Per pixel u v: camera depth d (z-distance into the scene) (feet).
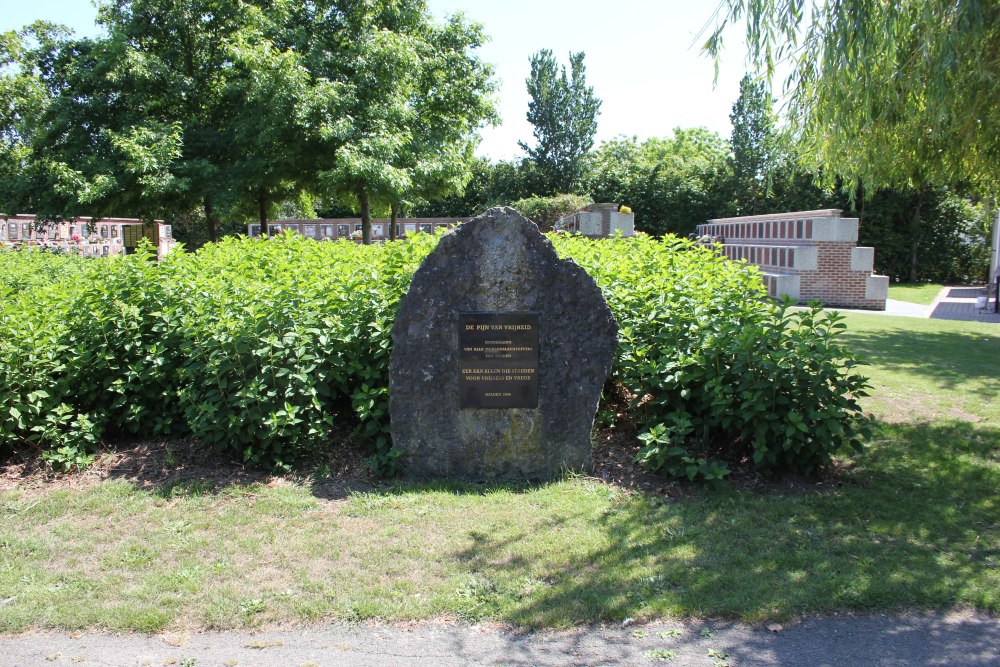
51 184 57.31
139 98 57.57
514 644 11.35
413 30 66.54
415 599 12.53
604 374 18.28
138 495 16.71
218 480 17.52
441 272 17.92
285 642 11.41
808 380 17.49
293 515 15.87
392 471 18.02
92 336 19.79
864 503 16.63
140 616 11.98
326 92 54.08
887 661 10.89
